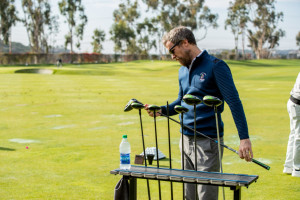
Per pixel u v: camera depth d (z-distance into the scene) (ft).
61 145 25.14
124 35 277.44
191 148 11.23
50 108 44.24
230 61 200.95
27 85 73.92
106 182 17.07
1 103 48.67
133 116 38.04
